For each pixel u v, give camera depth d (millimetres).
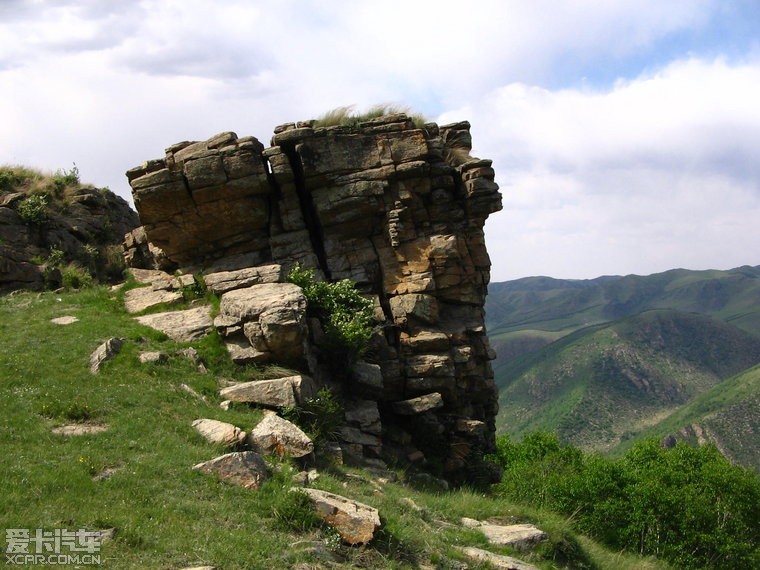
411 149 27344
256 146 27016
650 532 24562
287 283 24234
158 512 12562
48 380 18484
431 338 25734
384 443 24359
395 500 16812
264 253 27922
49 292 28047
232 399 19656
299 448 16984
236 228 27688
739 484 26688
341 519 13375
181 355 21359
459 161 28609
